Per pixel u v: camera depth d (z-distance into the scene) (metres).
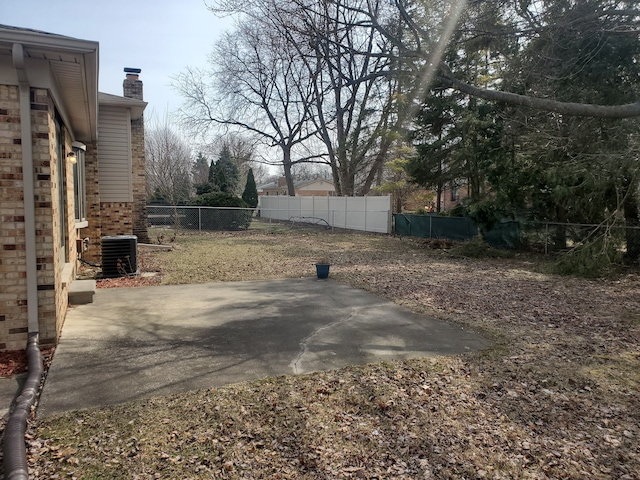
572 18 6.61
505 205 13.16
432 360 4.09
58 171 5.15
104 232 10.79
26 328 4.11
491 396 3.38
